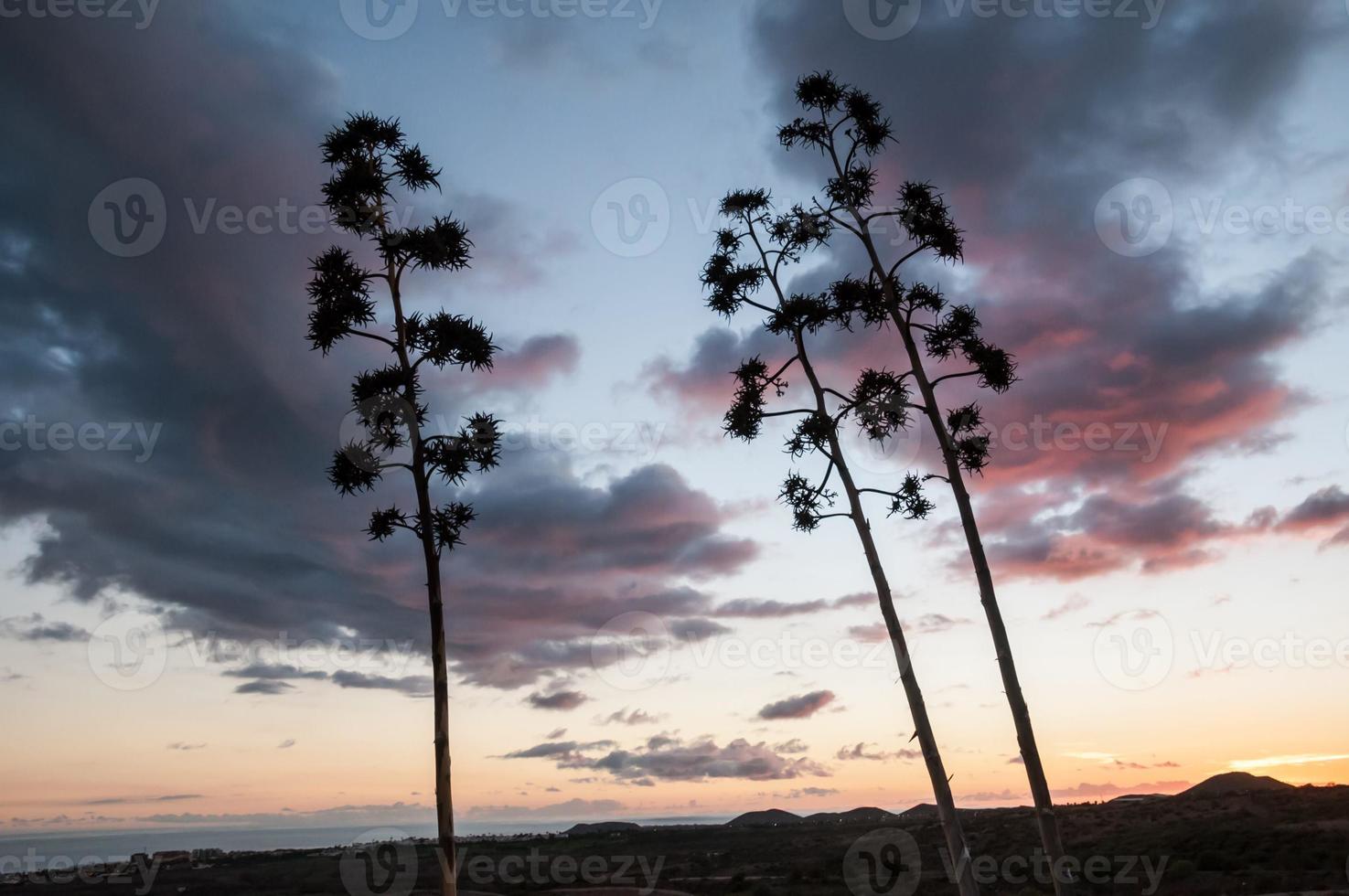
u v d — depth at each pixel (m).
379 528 18.72
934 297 25.72
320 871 56.88
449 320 19.88
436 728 17.50
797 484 24.00
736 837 111.62
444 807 16.95
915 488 25.11
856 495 23.36
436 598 18.41
